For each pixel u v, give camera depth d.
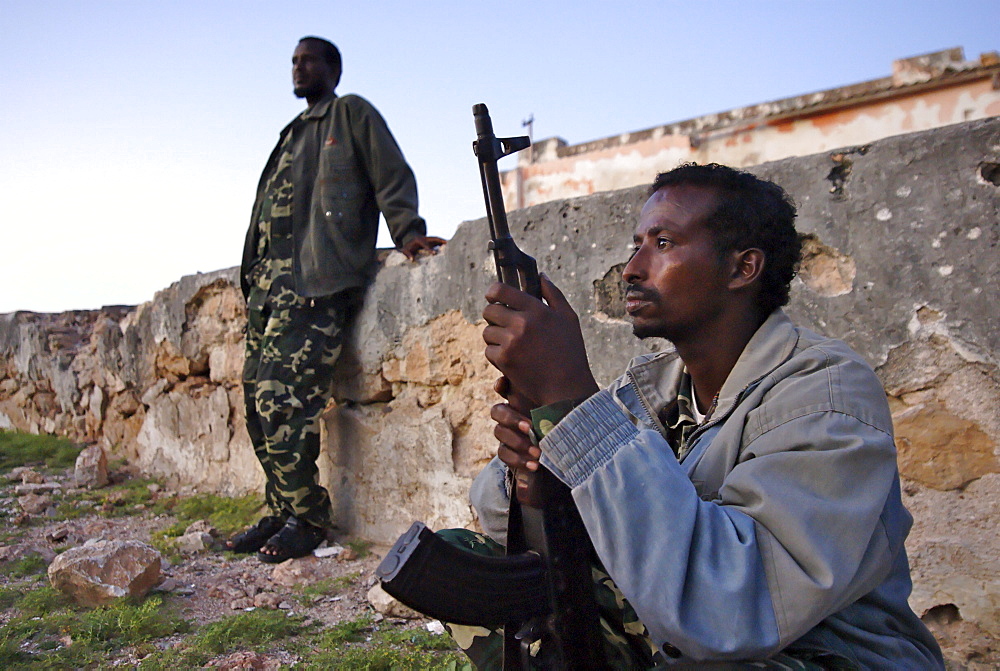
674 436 1.38
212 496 4.40
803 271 2.24
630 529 0.98
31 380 6.88
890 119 13.53
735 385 1.18
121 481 5.00
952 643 1.98
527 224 2.88
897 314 2.08
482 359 3.05
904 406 2.08
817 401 1.06
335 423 3.70
